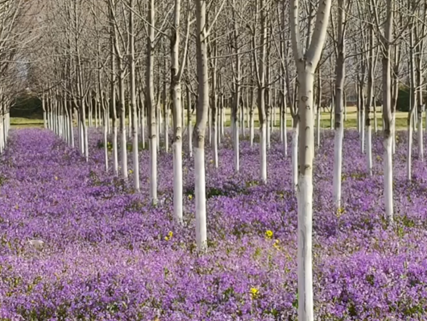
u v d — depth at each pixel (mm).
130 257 9453
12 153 34562
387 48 12820
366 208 13641
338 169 14922
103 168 25094
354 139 34375
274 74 30156
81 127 31219
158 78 28516
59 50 28797
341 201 14797
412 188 16859
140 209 14711
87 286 7820
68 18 24906
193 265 8898
